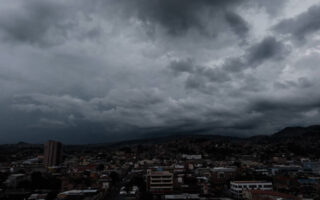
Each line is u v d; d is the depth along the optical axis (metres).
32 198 149.12
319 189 171.00
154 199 154.62
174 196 145.75
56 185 188.62
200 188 177.62
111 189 190.12
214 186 192.75
